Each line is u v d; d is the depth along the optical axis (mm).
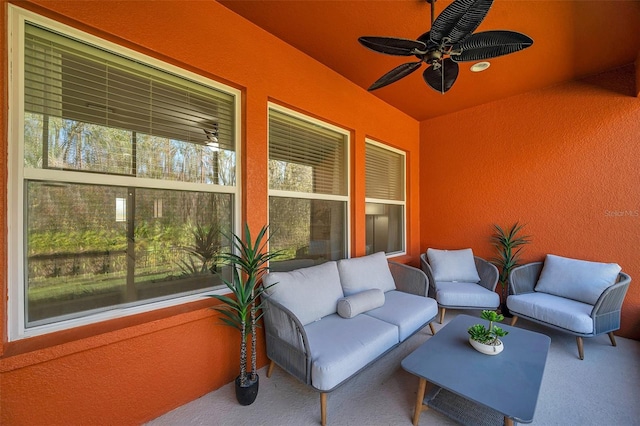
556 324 2268
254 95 2002
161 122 1684
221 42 1815
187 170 1790
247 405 1626
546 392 1742
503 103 3225
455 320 2125
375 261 2725
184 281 1774
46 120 1306
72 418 1258
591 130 2689
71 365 1256
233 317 1711
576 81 2760
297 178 2477
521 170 3109
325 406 1474
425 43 1512
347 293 2396
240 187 2012
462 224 3584
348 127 2824
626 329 2512
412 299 2479
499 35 1405
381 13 1862
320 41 2188
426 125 3938
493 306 2697
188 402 1643
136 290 1578
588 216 2713
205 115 1880
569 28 1985
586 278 2469
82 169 1400
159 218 1672
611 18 1874
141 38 1486
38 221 1279
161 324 1506
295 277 2029
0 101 1154
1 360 1081
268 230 2168
